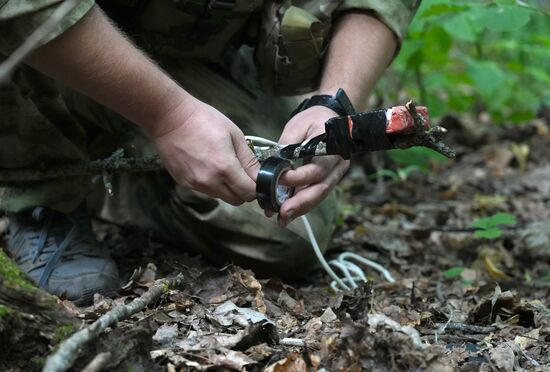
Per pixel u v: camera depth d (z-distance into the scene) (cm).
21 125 164
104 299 164
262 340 144
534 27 338
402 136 137
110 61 131
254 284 170
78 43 128
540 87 450
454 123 417
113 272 175
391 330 125
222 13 172
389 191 325
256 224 188
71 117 174
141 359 125
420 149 289
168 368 127
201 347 136
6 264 127
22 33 127
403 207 297
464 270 223
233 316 150
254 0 174
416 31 295
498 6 231
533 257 239
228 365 130
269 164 142
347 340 127
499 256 239
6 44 130
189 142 140
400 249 244
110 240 219
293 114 166
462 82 377
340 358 127
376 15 178
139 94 135
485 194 329
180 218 195
